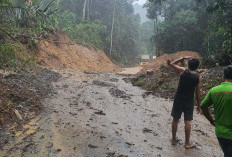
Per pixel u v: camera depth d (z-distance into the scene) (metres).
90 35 43.81
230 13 17.95
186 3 37.16
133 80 14.80
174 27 34.69
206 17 33.69
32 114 6.57
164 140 5.81
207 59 14.81
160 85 12.30
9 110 6.02
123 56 59.97
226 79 3.46
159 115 7.89
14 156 4.39
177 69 5.40
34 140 5.09
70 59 24.28
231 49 13.95
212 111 8.00
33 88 8.96
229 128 3.28
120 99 9.90
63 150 4.78
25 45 18.92
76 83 12.70
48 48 22.00
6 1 11.21
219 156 5.08
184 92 5.32
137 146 5.34
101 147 5.09
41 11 21.72
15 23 17.97
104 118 7.14
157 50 41.41
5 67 10.75
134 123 6.93
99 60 32.19
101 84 13.32
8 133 5.22
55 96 9.11
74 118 6.77
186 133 5.36
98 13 59.50
